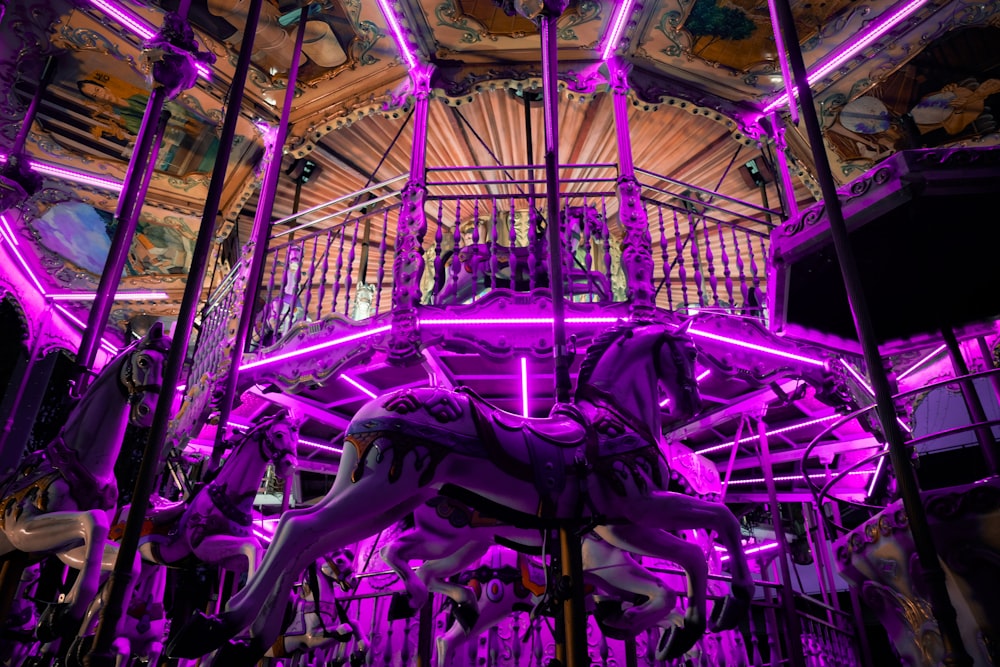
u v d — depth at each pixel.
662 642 4.21
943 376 10.00
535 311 6.43
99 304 4.65
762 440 8.12
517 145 9.98
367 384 8.07
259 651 2.88
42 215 8.75
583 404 3.88
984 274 5.30
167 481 8.20
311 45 8.18
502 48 8.58
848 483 10.17
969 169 4.23
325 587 5.57
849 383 7.21
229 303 7.58
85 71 7.70
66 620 3.90
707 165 10.00
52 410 9.82
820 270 5.30
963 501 3.97
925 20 7.46
